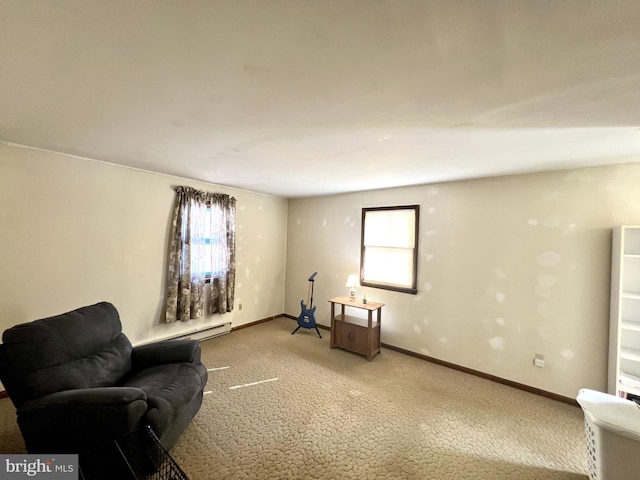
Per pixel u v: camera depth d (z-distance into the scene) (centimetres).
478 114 162
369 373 316
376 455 195
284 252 527
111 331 230
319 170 304
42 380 168
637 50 102
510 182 301
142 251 335
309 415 237
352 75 127
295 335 432
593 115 159
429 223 358
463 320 329
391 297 389
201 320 400
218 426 220
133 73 129
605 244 252
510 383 296
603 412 163
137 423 162
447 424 230
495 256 309
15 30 100
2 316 244
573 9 85
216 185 409
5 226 243
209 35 103
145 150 252
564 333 270
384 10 89
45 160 262
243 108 164
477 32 97
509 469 187
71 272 281
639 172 241
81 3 88
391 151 233
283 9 89
